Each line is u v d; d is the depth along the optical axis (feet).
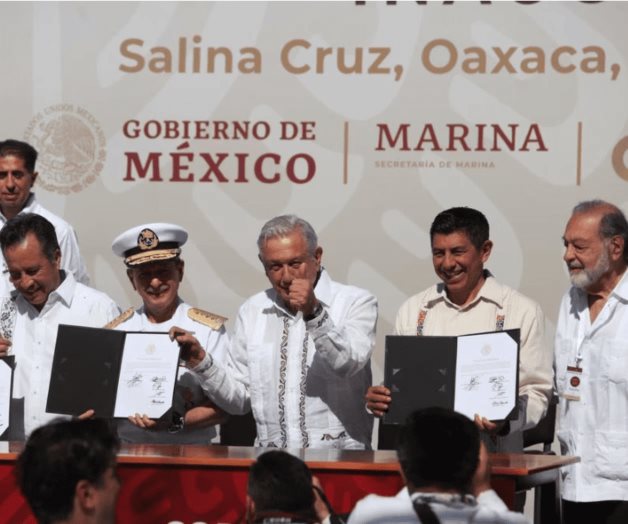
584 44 61.57
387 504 32.55
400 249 62.13
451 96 62.03
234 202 62.75
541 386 46.34
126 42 63.10
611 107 61.46
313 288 45.91
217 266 62.69
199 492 39.65
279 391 47.34
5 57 63.46
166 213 62.90
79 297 49.93
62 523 28.96
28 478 28.96
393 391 44.14
